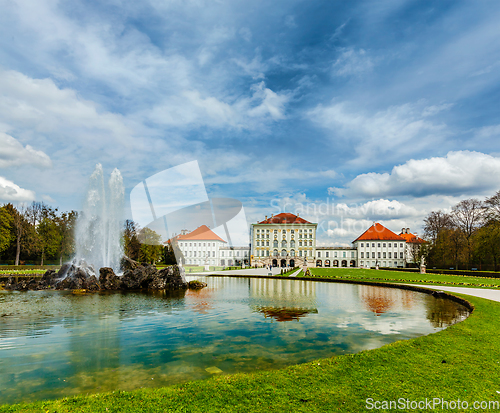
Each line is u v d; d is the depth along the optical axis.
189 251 107.81
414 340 9.56
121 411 5.24
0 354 9.15
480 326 11.49
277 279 42.00
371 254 115.81
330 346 10.03
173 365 8.28
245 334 11.48
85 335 11.30
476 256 62.78
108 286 25.78
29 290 25.02
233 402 5.52
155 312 15.77
